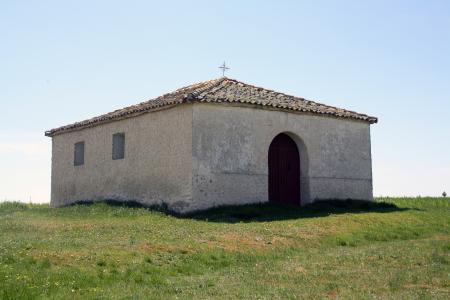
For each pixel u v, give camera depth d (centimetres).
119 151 2275
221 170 1872
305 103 2234
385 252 1243
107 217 1781
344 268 1071
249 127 1956
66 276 927
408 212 1962
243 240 1331
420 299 815
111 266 1027
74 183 2522
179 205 1845
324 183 2159
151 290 881
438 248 1285
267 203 1938
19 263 999
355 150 2289
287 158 2128
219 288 902
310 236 1430
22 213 2133
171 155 1905
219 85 2133
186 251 1184
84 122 2444
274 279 975
